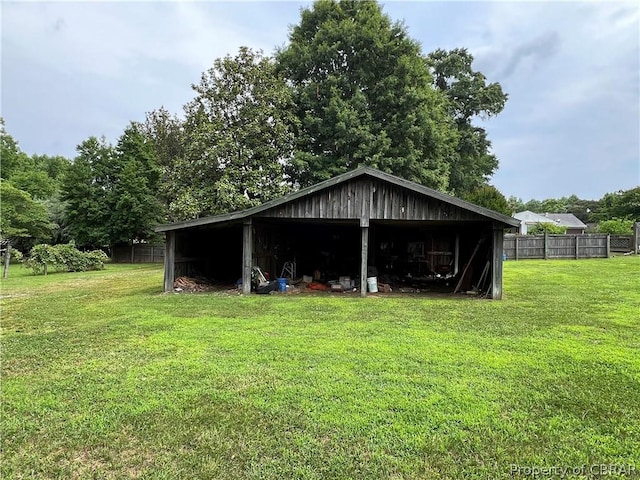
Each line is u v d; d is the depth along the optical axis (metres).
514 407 3.45
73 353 5.11
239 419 3.25
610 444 2.87
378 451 2.79
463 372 4.27
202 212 19.25
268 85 19.86
